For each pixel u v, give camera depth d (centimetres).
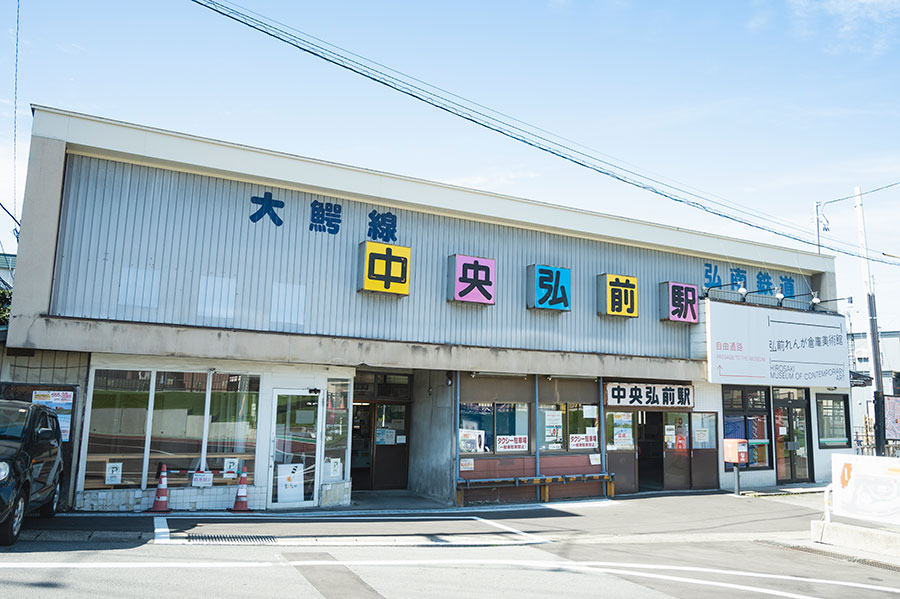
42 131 1105
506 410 1513
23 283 1057
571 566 881
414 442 1595
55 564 695
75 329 1074
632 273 1742
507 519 1268
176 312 1198
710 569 916
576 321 1633
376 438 1586
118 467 1145
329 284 1342
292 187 1323
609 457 1647
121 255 1169
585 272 1669
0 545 763
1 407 874
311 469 1311
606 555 979
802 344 1903
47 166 1099
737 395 1877
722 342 1744
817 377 1919
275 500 1262
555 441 1568
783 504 1605
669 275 1809
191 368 1217
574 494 1572
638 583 802
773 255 1988
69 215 1139
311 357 1239
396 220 1434
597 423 1631
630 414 1700
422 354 1355
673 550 1056
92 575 663
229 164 1246
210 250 1241
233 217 1270
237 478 1233
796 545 1141
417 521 1191
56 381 1122
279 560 801
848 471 1159
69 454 1109
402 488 1595
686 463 1773
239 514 1159
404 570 795
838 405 2114
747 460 1777
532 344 1562
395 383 1617
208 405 1226
